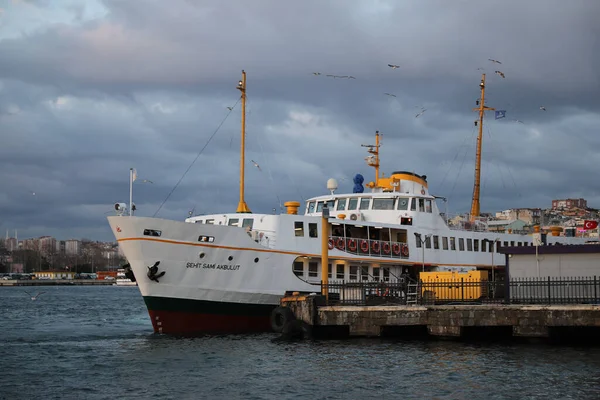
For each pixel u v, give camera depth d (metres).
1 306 111.69
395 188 65.88
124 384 33.69
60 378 35.25
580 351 39.72
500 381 32.66
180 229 47.44
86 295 169.50
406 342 44.25
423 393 31.00
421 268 60.31
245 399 30.55
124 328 62.56
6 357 41.75
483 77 74.75
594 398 29.47
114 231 47.34
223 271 49.09
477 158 75.19
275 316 47.78
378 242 56.62
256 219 52.22
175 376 35.31
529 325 40.59
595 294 40.97
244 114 57.34
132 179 47.84
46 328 63.62
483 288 51.38
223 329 49.75
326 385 32.78
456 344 42.91
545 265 45.00
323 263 49.59
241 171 56.81
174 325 48.50
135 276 48.44
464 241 64.00
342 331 47.78
